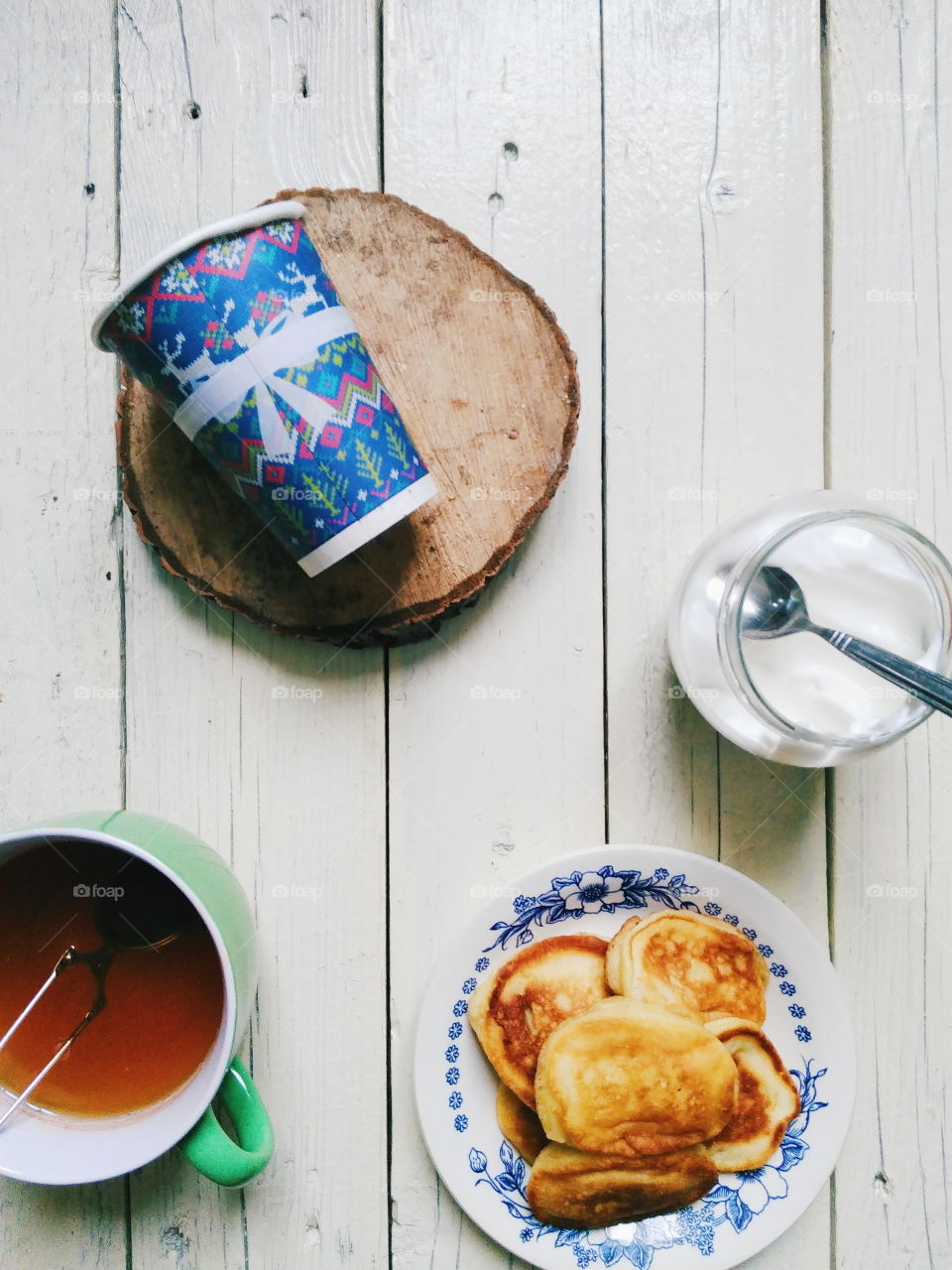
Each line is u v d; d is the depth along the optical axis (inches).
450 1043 18.6
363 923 19.3
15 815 19.3
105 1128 16.3
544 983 18.4
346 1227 19.2
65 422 19.4
